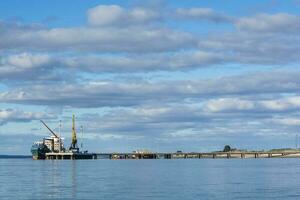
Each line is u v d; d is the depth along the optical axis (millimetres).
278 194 109000
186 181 150625
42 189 125062
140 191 117438
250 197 103625
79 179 164250
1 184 142125
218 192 113750
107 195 109188
